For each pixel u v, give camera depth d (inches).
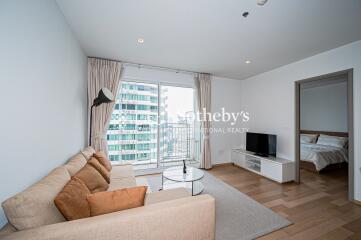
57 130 68.2
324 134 199.2
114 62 129.3
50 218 39.4
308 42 98.3
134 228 40.8
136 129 150.7
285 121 137.8
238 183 126.6
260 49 108.7
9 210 34.5
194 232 47.7
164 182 124.0
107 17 76.3
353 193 96.2
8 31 39.6
